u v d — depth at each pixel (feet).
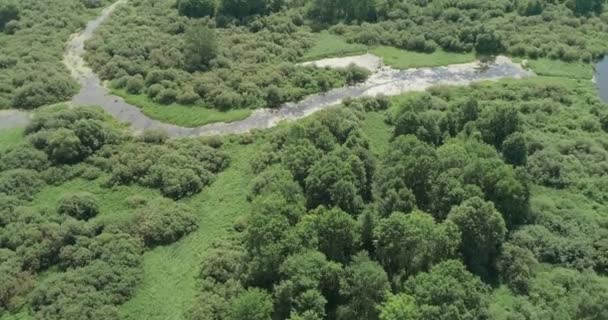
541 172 383.86
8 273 314.35
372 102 461.37
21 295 307.58
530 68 517.96
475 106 415.64
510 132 398.21
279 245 290.97
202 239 346.33
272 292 287.89
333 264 284.00
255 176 390.83
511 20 572.51
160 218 352.28
